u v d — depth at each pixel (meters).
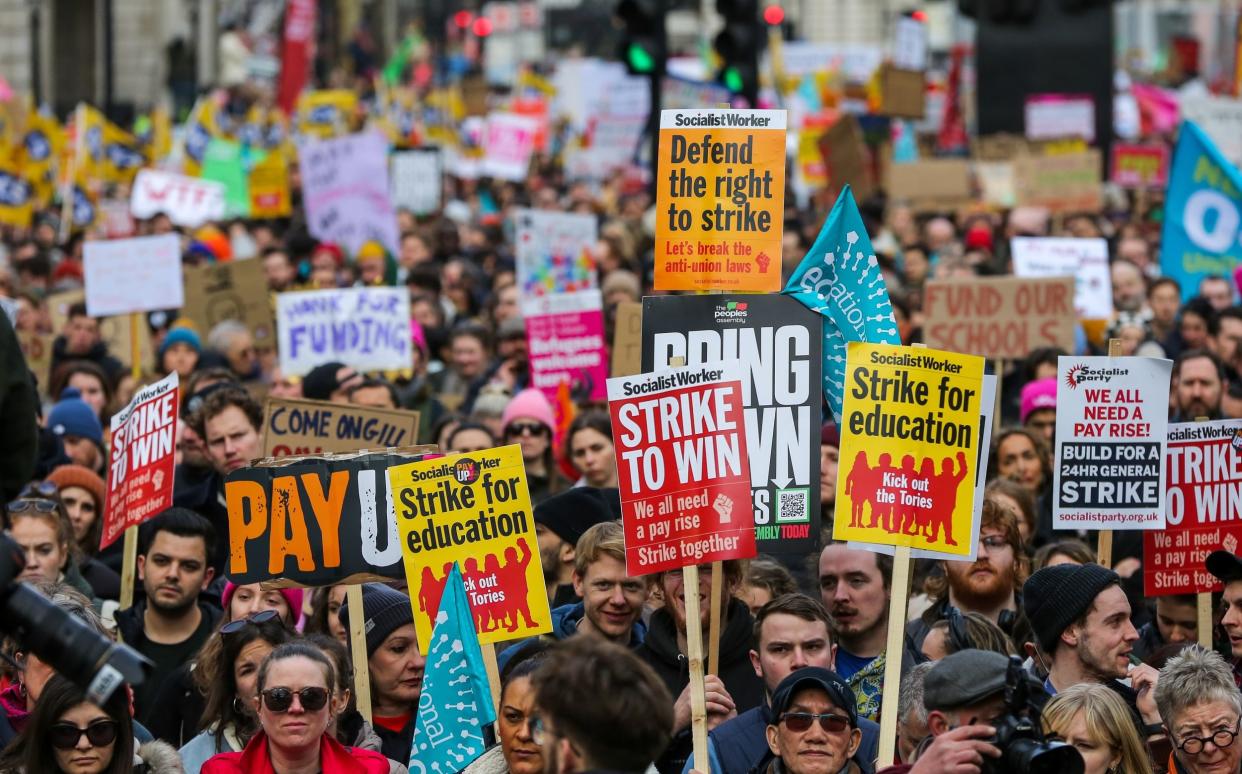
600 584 11.58
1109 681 11.01
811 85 58.19
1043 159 36.38
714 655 11.23
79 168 37.28
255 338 24.12
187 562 13.18
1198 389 18.00
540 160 55.56
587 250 26.73
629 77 47.12
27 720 10.07
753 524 10.43
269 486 11.85
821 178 43.28
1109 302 25.34
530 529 11.23
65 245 34.44
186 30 90.88
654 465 10.52
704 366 10.51
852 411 10.84
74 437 17.05
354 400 17.12
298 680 9.92
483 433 16.03
